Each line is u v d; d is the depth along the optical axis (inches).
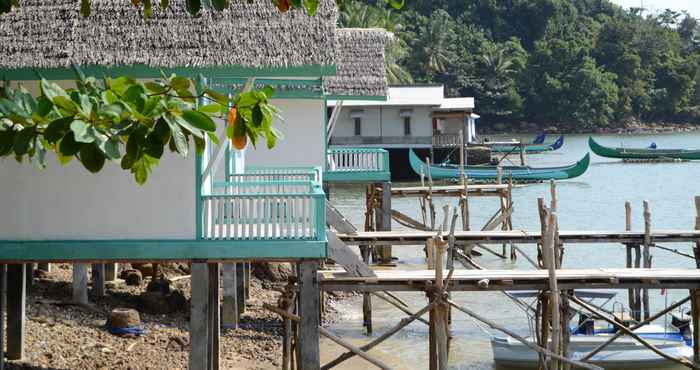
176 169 609.3
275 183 692.1
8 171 607.8
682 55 6692.9
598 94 5585.6
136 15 633.6
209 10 640.4
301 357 623.8
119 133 298.0
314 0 365.4
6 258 608.4
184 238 612.1
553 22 6112.2
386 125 2514.8
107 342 748.0
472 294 1110.4
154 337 776.3
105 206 611.2
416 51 4901.6
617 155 3159.5
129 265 995.9
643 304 969.5
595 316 803.4
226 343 824.9
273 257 614.2
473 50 5556.1
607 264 1316.4
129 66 604.4
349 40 1226.0
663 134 5669.3
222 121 690.2
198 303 612.4
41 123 312.2
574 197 2217.0
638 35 6141.7
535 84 5575.8
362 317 1009.5
